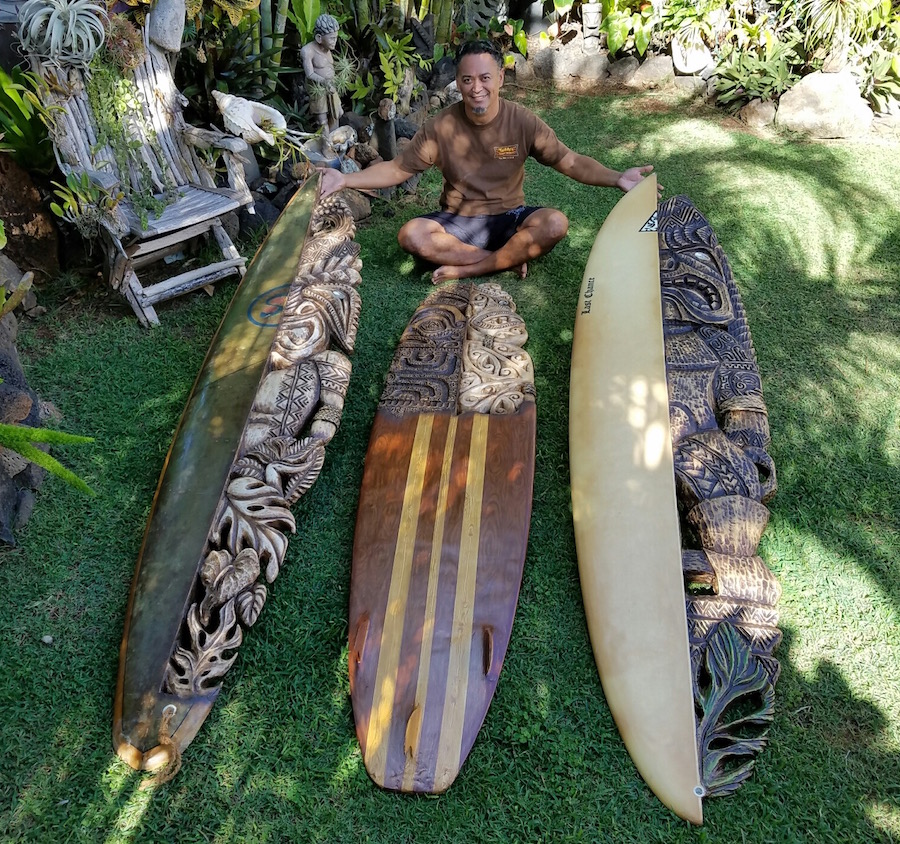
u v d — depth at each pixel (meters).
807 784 2.05
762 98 5.54
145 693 2.12
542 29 6.20
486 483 2.65
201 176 3.64
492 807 2.01
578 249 4.18
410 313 3.72
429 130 3.68
